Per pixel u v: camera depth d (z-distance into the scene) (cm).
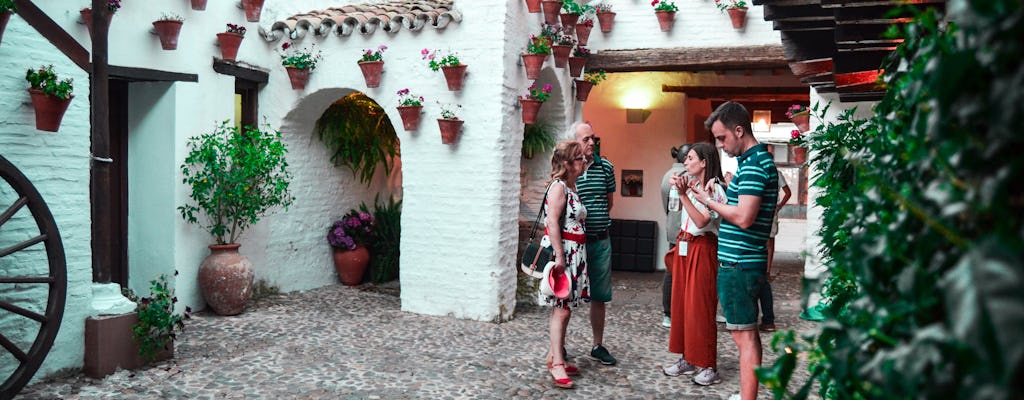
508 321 646
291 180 727
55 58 438
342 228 784
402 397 429
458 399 427
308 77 695
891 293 131
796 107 663
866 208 149
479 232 638
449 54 639
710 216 412
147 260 622
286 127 712
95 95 454
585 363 507
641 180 948
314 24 682
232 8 662
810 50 438
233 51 643
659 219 945
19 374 399
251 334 568
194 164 621
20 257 427
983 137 103
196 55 623
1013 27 89
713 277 430
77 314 448
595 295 495
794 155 659
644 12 782
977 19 92
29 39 425
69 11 512
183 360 493
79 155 453
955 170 103
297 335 570
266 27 705
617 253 948
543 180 779
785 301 752
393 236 813
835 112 652
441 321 634
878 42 350
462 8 634
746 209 345
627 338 581
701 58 758
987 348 81
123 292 498
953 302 87
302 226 748
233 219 656
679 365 480
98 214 459
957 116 104
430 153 655
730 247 360
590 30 772
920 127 118
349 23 672
